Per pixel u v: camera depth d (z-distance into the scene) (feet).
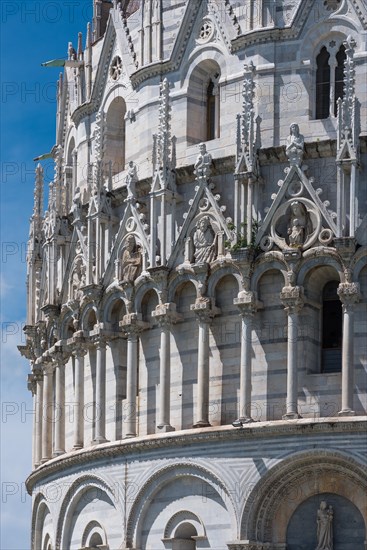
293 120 268.21
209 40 278.87
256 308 262.47
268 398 259.80
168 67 282.56
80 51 306.35
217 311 266.57
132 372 275.18
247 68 266.16
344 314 255.09
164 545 264.93
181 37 281.33
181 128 279.28
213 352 266.36
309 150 263.29
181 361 269.85
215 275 266.98
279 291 262.26
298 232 260.42
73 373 292.40
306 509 257.55
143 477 267.80
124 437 275.18
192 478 262.47
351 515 254.06
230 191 268.82
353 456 249.55
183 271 269.85
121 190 283.38
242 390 259.80
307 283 260.62
